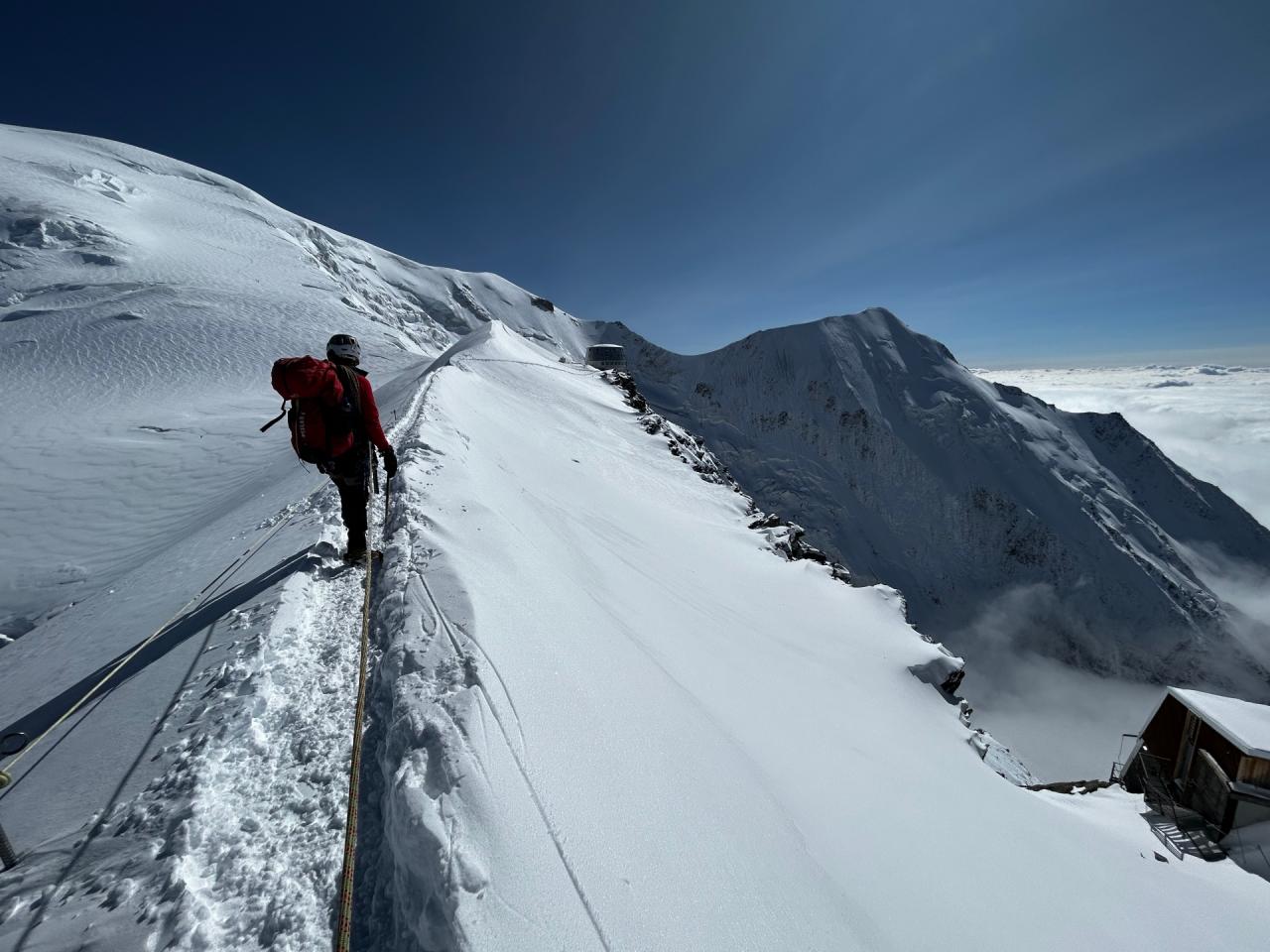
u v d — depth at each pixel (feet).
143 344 119.24
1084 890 22.03
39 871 7.34
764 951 8.68
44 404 87.97
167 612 15.89
